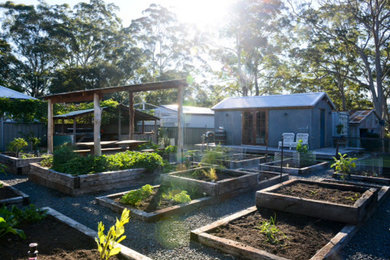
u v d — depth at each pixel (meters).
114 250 2.38
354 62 28.56
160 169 7.46
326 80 33.19
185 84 8.95
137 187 6.54
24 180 7.37
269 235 3.46
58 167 6.70
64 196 5.71
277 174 7.72
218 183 5.45
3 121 14.49
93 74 34.19
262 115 15.61
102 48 39.84
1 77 32.59
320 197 4.63
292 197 4.41
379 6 24.66
